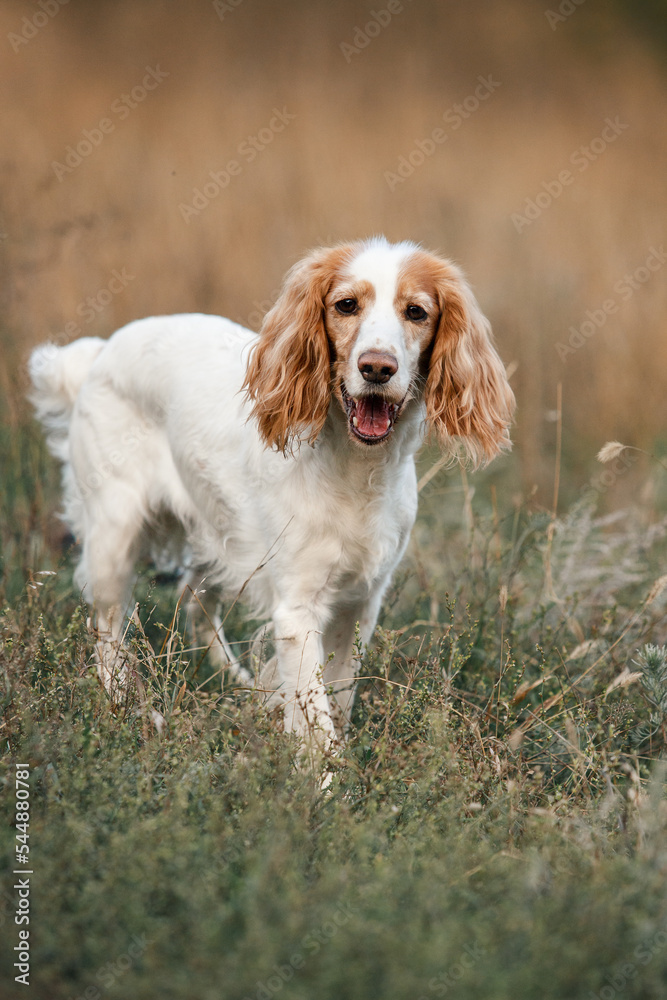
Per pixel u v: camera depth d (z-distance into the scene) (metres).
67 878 3.33
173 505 6.34
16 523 7.31
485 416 5.59
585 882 3.48
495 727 5.28
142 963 3.00
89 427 6.57
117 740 4.32
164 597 7.02
